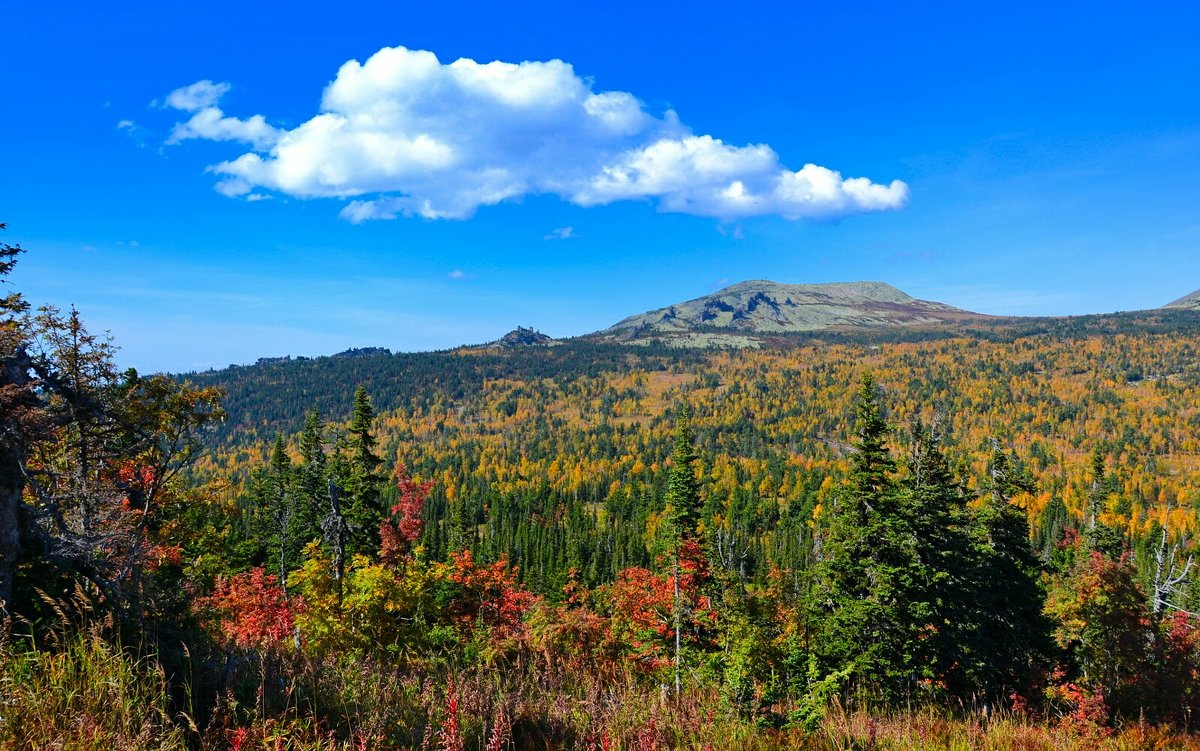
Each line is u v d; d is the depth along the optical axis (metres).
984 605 21.70
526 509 160.25
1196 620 25.47
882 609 19.00
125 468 17.36
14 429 7.39
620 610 28.33
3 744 4.54
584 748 6.31
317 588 13.54
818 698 8.22
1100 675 20.08
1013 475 28.31
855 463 21.47
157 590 7.68
